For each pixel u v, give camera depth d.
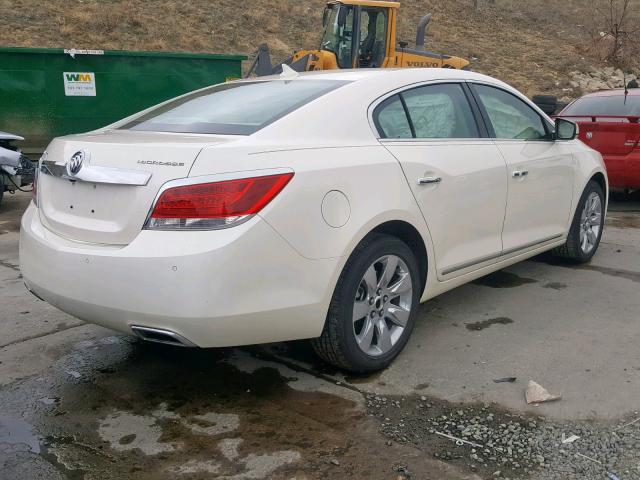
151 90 11.97
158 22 23.30
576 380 3.67
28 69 11.09
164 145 3.18
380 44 12.95
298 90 3.92
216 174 3.04
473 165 4.28
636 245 6.61
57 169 3.49
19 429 3.22
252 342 3.24
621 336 4.28
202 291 2.97
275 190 3.13
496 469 2.86
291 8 27.78
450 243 4.16
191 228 3.01
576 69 25.12
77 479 2.82
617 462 2.89
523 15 35.06
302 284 3.25
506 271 5.74
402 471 2.86
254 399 3.51
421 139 4.05
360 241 3.49
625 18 29.45
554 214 5.23
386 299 3.76
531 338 4.26
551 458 2.94
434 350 4.09
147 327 3.12
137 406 3.45
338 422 3.27
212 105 4.00
